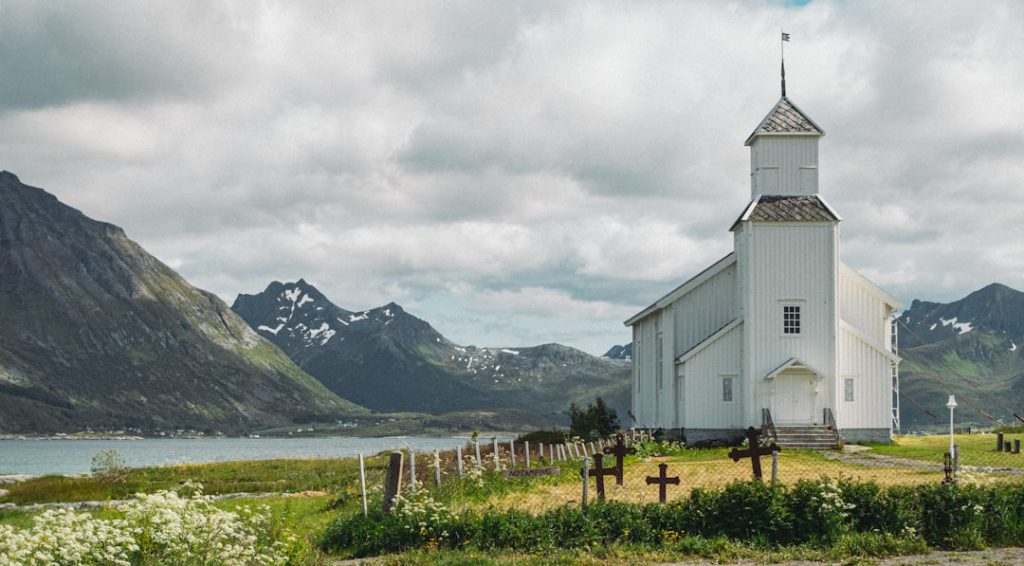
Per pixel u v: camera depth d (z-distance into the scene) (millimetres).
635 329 75938
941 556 22312
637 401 74625
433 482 35906
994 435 66875
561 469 43250
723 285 62281
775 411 57812
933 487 24844
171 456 192875
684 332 62062
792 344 58281
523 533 24844
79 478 56969
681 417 59875
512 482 36375
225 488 49688
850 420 58562
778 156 60344
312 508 36156
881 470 40469
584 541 24406
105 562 18672
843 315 61531
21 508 42750
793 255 58656
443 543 25016
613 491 34156
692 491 25516
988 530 24078
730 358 59188
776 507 24188
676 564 22359
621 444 27953
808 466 43094
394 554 24703
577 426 73688
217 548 20375
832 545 23453
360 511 27672
